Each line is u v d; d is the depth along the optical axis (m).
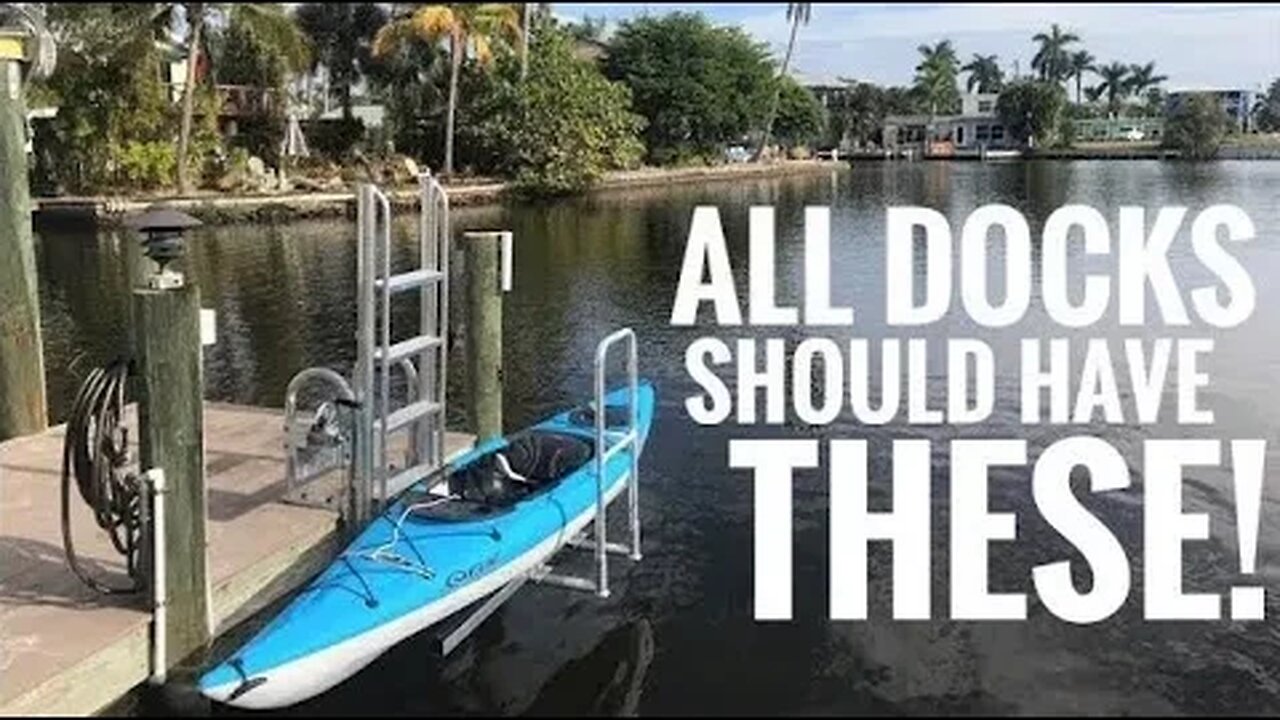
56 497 7.73
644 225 30.80
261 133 38.34
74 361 14.19
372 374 7.44
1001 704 6.18
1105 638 6.86
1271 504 8.78
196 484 6.09
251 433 9.16
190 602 6.12
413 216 31.95
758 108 56.03
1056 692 6.31
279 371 13.85
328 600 6.29
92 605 6.15
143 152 33.19
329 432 7.53
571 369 13.51
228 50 35.59
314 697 6.18
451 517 7.13
